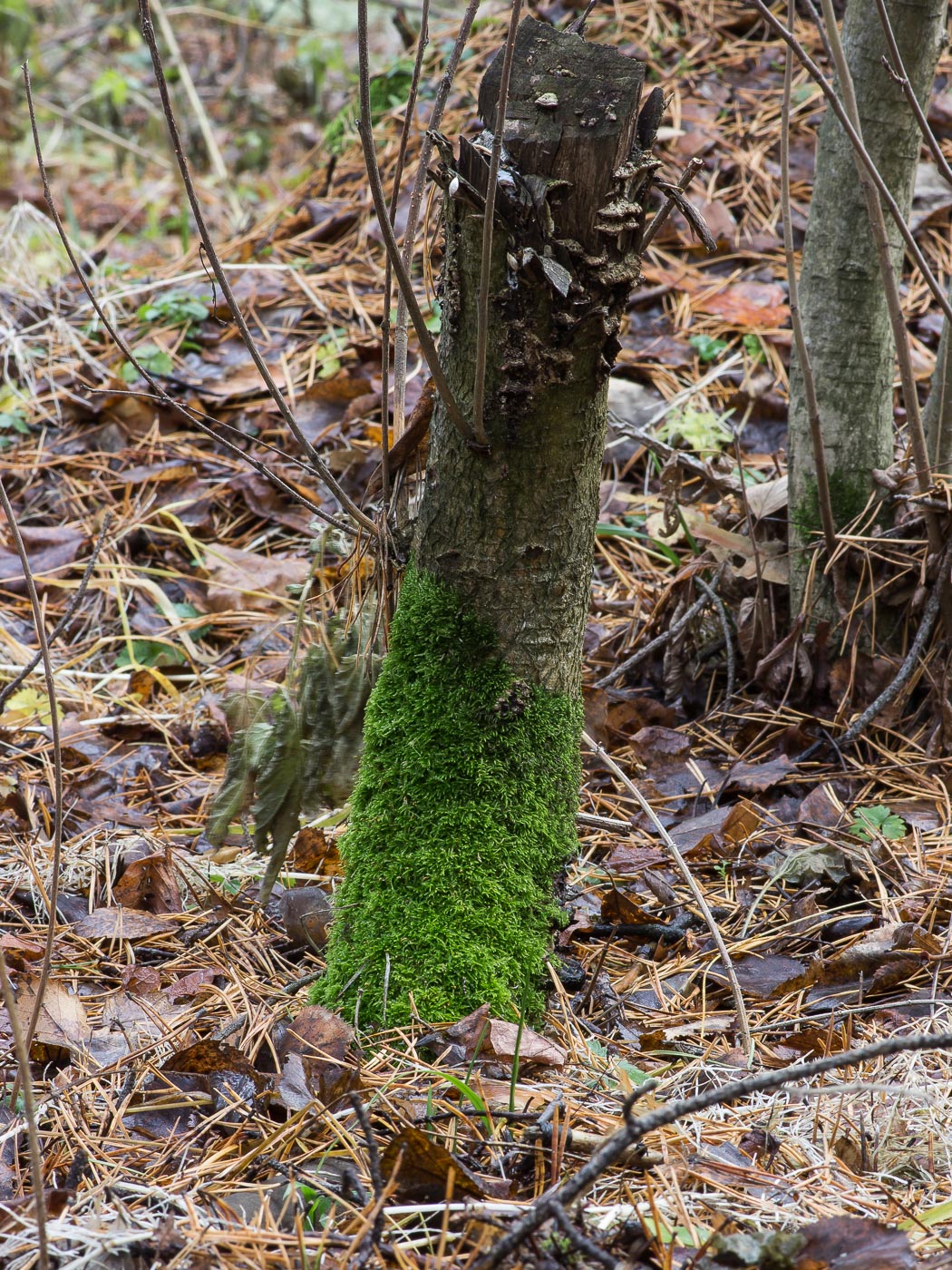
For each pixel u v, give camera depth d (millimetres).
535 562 2084
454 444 2045
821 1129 1903
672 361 4574
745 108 5438
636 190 1917
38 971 2320
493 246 1885
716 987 2385
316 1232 1658
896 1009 2240
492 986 2082
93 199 7965
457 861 2125
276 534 4219
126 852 2803
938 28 2980
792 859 2707
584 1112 1881
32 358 4910
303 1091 1909
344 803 2326
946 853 2736
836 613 3256
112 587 3971
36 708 3441
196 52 9961
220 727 3361
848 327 3160
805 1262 1540
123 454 4512
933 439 3246
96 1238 1593
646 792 3086
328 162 5730
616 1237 1603
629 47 5727
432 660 2133
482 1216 1604
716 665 3477
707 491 3555
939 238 4914
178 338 4926
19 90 8773
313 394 4574
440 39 6078
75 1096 1983
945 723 3066
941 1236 1656
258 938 2523
